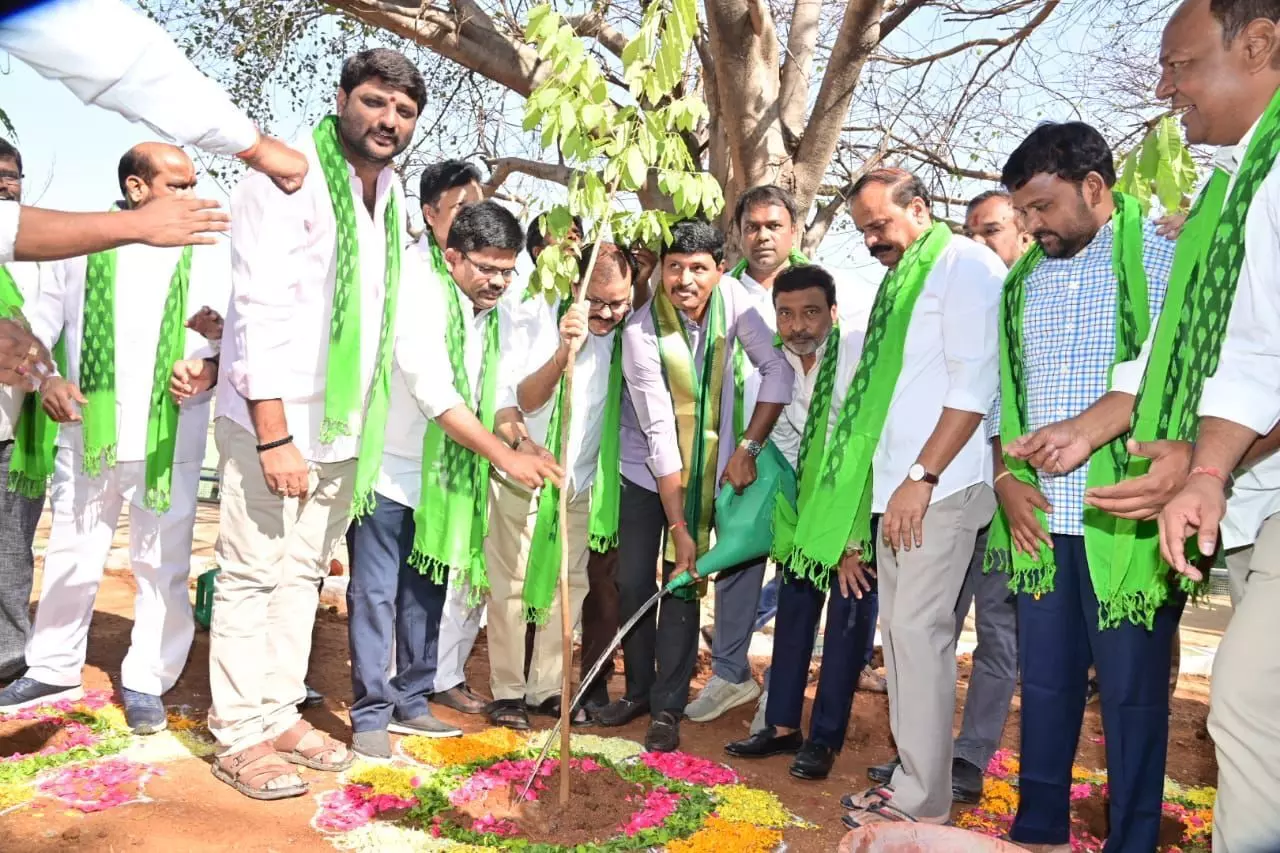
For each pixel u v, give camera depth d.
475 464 4.03
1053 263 3.21
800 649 4.20
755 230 4.58
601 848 3.15
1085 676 3.24
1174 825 3.65
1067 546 3.14
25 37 1.91
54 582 4.18
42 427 4.18
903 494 3.33
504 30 8.01
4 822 3.12
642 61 3.28
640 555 4.41
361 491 3.59
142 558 4.06
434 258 4.05
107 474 4.14
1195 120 2.48
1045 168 3.06
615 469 4.34
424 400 3.76
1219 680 2.29
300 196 3.44
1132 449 2.35
